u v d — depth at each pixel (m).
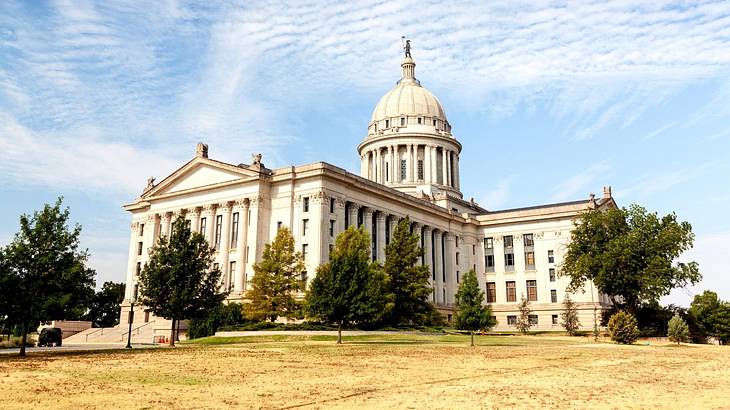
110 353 36.38
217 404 16.20
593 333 73.94
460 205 106.31
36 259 35.34
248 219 72.94
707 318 89.38
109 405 15.89
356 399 17.14
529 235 97.12
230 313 61.53
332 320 48.69
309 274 68.06
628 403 16.84
